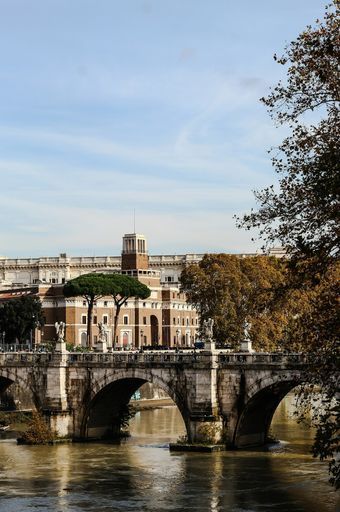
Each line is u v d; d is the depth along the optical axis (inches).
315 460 3516.2
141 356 4050.2
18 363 4384.8
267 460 3526.1
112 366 4121.6
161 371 3966.5
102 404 4256.9
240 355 3784.5
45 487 3088.1
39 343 7244.1
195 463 3484.3
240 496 2903.5
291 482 3097.9
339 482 1838.1
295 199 1921.8
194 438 3818.9
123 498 2908.5
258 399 3764.8
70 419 4220.0
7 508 2775.6
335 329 1861.5
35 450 3912.4
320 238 1875.0
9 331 6934.1
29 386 4352.9
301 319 1966.0
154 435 4421.8
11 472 3368.6
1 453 3826.3
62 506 2800.2
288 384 3646.7
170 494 2947.8
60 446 4037.9
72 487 3080.7
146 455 3713.1
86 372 4195.4
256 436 3924.7
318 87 1866.4
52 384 4234.7
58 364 4217.5
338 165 1806.1
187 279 5516.7
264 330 4940.9
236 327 5201.8
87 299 7514.8
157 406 5866.1
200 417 3806.6
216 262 5487.2
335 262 1891.0
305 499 2847.0
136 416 5315.0
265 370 3695.9
